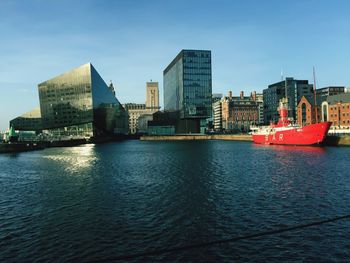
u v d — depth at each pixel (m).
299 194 36.56
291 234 24.44
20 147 109.88
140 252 21.56
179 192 38.50
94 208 31.95
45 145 132.12
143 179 48.25
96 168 62.38
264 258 20.56
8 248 22.42
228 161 71.06
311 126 105.38
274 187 40.59
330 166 58.09
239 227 25.97
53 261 20.39
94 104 195.12
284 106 125.50
